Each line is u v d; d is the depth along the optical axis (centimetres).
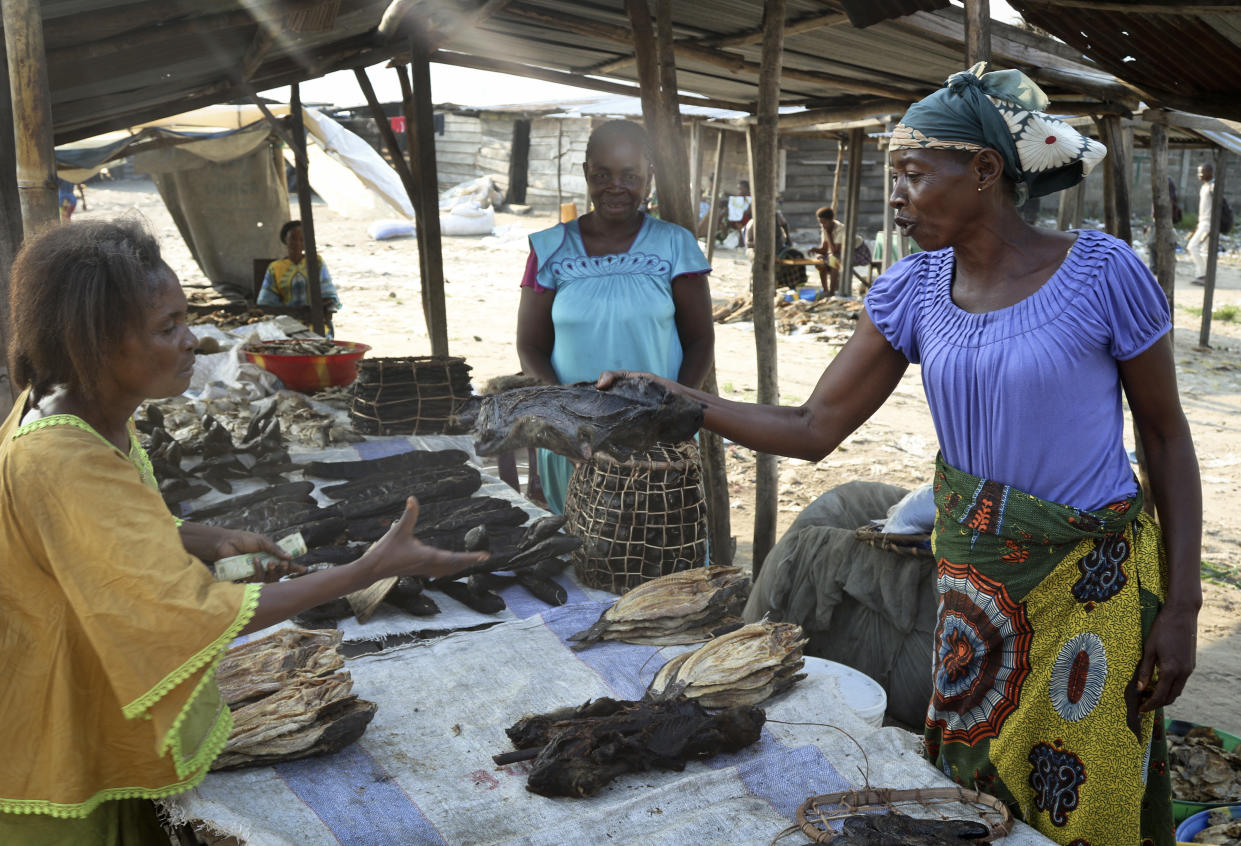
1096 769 182
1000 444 184
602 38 572
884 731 213
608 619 251
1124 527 182
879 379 207
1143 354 178
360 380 448
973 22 284
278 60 588
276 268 910
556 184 2377
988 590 189
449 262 1867
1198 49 432
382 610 268
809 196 2308
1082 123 952
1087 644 182
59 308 143
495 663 239
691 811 187
